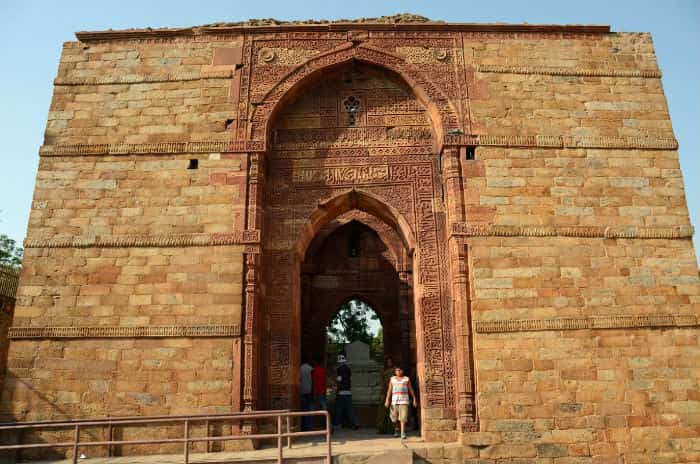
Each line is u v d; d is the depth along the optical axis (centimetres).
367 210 1678
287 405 1408
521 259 1399
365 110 1612
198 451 1295
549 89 1550
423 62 1574
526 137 1495
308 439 1480
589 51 1592
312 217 1545
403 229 1542
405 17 1716
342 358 1941
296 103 1625
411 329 2058
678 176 1481
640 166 1487
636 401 1310
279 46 1597
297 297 1519
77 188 1471
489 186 1453
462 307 1361
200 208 1458
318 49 1595
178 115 1535
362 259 2325
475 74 1559
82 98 1548
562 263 1400
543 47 1591
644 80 1570
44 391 1327
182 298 1388
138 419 1120
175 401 1323
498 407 1299
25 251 1416
